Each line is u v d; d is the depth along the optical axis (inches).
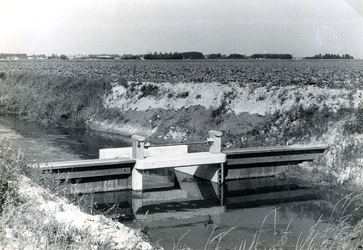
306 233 517.0
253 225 558.6
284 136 995.3
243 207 652.7
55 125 1476.4
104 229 372.2
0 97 1852.9
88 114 1483.8
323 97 1106.1
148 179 819.4
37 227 310.7
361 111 941.2
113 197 687.1
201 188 765.9
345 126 912.9
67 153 973.2
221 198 704.4
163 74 1955.0
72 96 1609.3
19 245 274.4
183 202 676.1
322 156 856.9
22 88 1849.2
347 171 777.6
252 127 1069.1
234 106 1195.9
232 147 1000.2
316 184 772.6
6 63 3154.5
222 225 560.4
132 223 565.6
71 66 2701.8
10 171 412.8
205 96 1289.4
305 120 1014.4
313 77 1541.6
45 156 924.6
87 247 300.2
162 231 533.0
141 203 661.3
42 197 419.2
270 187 771.4
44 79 1908.2
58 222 338.0
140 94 1433.3
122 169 707.4
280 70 1921.8
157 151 792.9
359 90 1129.4
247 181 810.2
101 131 1365.7
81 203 576.4
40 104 1644.9
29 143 1092.5
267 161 828.6
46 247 279.9
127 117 1362.0
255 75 1708.9
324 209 632.4
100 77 1820.9
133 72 2098.9
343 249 303.4
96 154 969.5
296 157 848.9
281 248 451.5
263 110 1139.9
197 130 1138.7
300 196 712.4
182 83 1440.7
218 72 1911.9
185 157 741.9
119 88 1525.6
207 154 775.7
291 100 1139.9
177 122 1208.2
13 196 361.7
